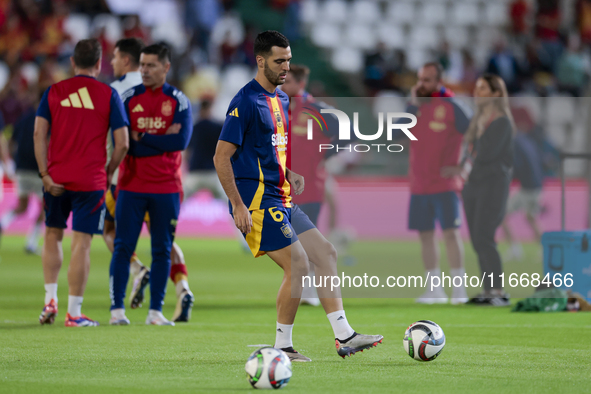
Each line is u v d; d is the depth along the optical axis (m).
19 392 13.30
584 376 14.98
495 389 13.64
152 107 22.14
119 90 23.50
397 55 77.56
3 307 26.14
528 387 13.85
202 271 40.69
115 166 21.75
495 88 28.91
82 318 22.19
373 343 16.67
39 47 74.69
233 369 15.72
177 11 80.69
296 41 82.75
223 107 73.12
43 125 21.66
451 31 88.69
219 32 80.19
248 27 78.19
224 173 15.99
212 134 48.38
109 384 14.03
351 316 25.41
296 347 19.02
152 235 22.69
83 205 21.88
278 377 13.57
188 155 55.72
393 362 16.69
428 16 89.06
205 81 71.81
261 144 16.39
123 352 17.78
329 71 81.25
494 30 88.62
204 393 13.24
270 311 26.50
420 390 13.56
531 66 77.44
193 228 64.12
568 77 75.56
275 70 16.39
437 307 27.97
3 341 19.19
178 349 18.36
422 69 28.94
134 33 74.06
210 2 78.12
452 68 84.19
